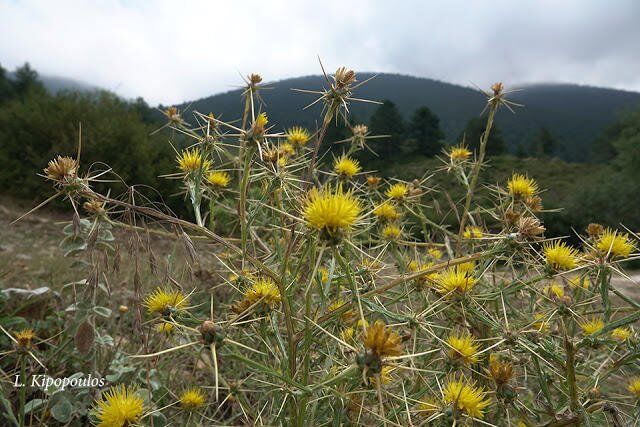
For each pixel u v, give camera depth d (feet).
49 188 39.83
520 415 5.52
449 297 6.39
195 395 7.49
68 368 9.26
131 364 8.42
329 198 4.60
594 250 6.21
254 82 6.95
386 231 9.29
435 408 5.41
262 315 5.86
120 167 39.17
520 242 5.62
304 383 5.31
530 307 8.07
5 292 10.43
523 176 9.34
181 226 5.96
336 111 6.85
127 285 12.44
